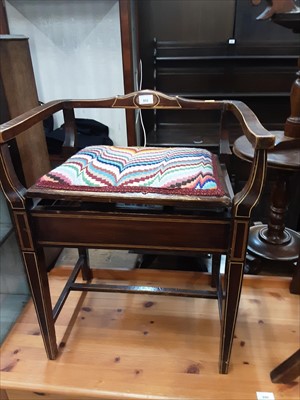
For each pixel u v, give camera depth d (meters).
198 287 1.12
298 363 0.73
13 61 0.97
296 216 1.57
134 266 1.40
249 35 1.67
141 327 0.97
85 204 0.70
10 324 1.02
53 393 0.80
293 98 1.08
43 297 0.76
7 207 1.00
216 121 1.87
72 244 0.70
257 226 1.44
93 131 1.62
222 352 0.78
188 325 0.98
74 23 1.46
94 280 1.17
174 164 0.74
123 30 1.38
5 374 0.83
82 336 0.94
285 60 1.68
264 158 0.56
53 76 1.58
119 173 0.70
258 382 0.80
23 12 1.46
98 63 1.54
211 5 1.62
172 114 1.87
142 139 1.86
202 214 0.64
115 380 0.81
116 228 0.67
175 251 0.68
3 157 0.61
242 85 1.76
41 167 1.20
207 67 1.74
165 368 0.84
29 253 0.70
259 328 0.96
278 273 1.31
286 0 0.92
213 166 0.76
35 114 0.71
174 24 1.68
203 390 0.78
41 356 0.88
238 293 0.68
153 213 0.65
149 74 1.80
